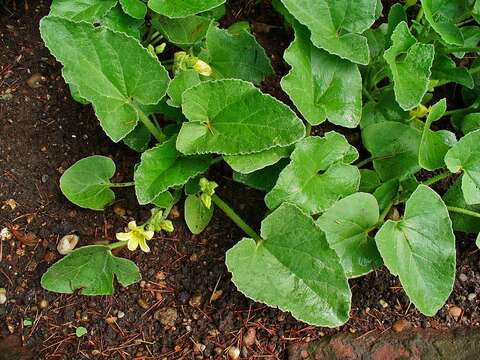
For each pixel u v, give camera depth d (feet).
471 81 1.71
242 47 1.66
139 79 1.48
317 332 1.60
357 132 1.81
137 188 1.42
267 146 1.42
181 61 1.56
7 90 1.73
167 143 1.50
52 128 1.71
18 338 1.56
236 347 1.58
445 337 1.60
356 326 1.62
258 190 1.72
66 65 1.45
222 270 1.64
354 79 1.57
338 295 1.40
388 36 1.72
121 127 1.48
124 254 1.64
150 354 1.57
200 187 1.56
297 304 1.41
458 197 1.65
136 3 1.59
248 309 1.61
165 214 1.54
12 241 1.63
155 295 1.62
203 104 1.47
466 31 1.79
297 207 1.41
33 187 1.66
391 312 1.63
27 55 1.77
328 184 1.51
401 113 1.72
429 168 1.52
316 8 1.53
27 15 1.83
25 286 1.60
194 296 1.62
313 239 1.42
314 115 1.51
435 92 1.90
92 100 1.45
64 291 1.53
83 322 1.58
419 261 1.46
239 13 1.92
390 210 1.69
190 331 1.59
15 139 1.69
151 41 1.78
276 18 1.92
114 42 1.44
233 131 1.45
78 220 1.65
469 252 1.71
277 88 1.83
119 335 1.58
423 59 1.57
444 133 1.66
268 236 1.47
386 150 1.64
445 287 1.44
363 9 1.54
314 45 1.54
